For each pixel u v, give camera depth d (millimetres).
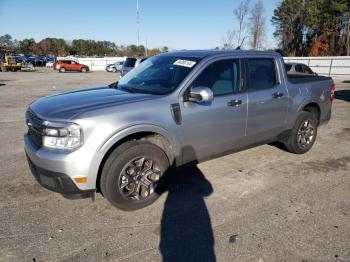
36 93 15680
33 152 3262
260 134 4715
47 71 44469
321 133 7207
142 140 3541
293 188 4234
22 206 3689
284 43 66438
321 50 54719
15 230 3215
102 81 24734
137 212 3586
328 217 3514
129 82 4422
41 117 3270
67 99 3699
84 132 3107
